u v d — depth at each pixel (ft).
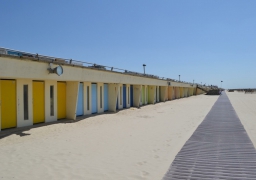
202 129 35.40
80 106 47.52
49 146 24.53
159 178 16.03
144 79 78.13
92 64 48.19
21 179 15.71
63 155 21.33
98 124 39.86
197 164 18.97
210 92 199.62
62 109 42.65
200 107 77.00
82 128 35.65
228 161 19.76
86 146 24.71
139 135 30.78
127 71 66.23
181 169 17.83
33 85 35.78
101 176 16.34
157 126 38.37
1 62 27.35
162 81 99.50
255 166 18.44
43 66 34.01
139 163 19.24
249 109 68.44
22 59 30.22
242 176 16.37
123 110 62.59
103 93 56.49
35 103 36.17
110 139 28.19
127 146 24.89
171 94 121.29
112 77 56.08
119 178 16.01
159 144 25.85
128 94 71.26
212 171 17.35
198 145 25.41
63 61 39.06
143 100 84.94
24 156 20.90
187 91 166.91
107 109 59.11
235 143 26.23
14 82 32.60
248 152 22.56
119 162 19.48
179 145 25.41
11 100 32.22
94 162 19.43
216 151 22.97
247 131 33.45
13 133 29.66
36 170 17.44
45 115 37.81
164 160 20.08
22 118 33.55
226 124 40.04
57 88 41.34
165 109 70.38
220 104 90.07
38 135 29.63
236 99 126.82
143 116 52.70
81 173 16.90
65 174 16.69
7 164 18.72
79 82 43.09
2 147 23.81
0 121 30.63
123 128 36.22
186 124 40.55
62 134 30.81
